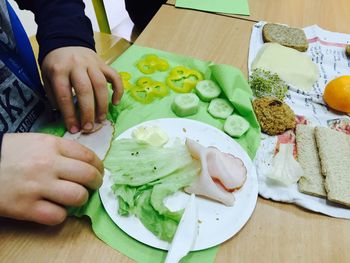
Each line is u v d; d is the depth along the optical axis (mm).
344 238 306
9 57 384
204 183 312
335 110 437
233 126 393
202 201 318
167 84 454
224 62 504
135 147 350
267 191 333
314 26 582
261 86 448
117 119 400
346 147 367
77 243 287
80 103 342
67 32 381
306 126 401
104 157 341
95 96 355
